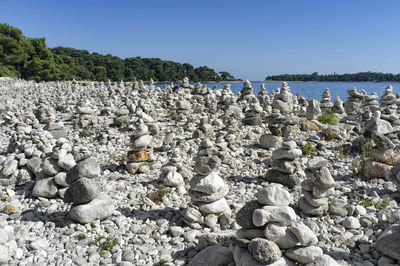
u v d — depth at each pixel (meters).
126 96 20.33
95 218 5.29
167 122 14.27
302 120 12.41
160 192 6.44
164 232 5.15
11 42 48.00
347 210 5.63
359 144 9.35
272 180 7.26
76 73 78.75
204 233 4.82
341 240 4.81
